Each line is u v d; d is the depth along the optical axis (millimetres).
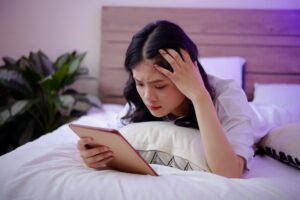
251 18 2020
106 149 714
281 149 926
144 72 758
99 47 2229
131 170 740
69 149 848
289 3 2057
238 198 578
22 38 2264
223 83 947
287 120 1286
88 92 2268
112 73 2139
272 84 1882
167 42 752
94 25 2215
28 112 1937
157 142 806
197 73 766
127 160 694
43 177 658
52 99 1759
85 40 2232
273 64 2014
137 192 597
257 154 1065
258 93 1768
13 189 625
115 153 705
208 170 727
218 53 2055
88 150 732
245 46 2033
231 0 2092
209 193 589
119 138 624
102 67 2145
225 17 2041
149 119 997
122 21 2115
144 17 2102
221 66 1811
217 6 2107
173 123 878
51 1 2221
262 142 1034
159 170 748
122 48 2125
